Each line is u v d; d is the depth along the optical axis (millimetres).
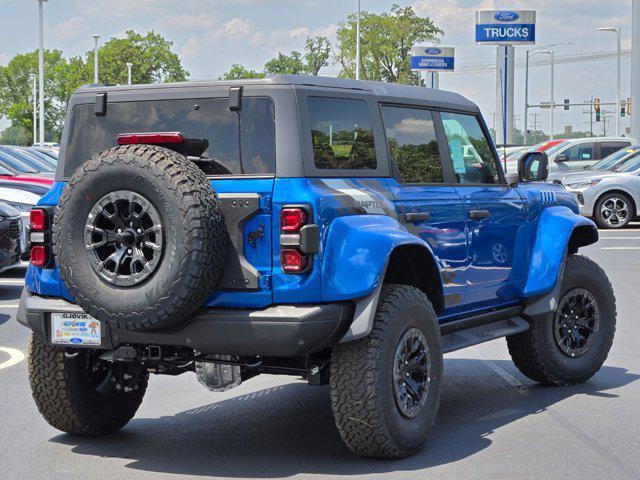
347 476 5715
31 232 6137
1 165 20047
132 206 5477
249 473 5820
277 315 5523
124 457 6188
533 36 59906
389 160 6414
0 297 13836
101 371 6641
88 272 5551
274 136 5742
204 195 5434
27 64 161500
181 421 7133
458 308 7059
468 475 5703
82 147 6289
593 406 7438
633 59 37719
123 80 119938
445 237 6773
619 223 24188
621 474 5707
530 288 7770
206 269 5430
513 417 7121
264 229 5602
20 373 8758
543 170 7805
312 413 7340
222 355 5957
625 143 29922
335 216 5680
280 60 99688
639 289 13789
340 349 5836
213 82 5945
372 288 5672
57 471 5891
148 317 5449
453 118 7258
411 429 6023
